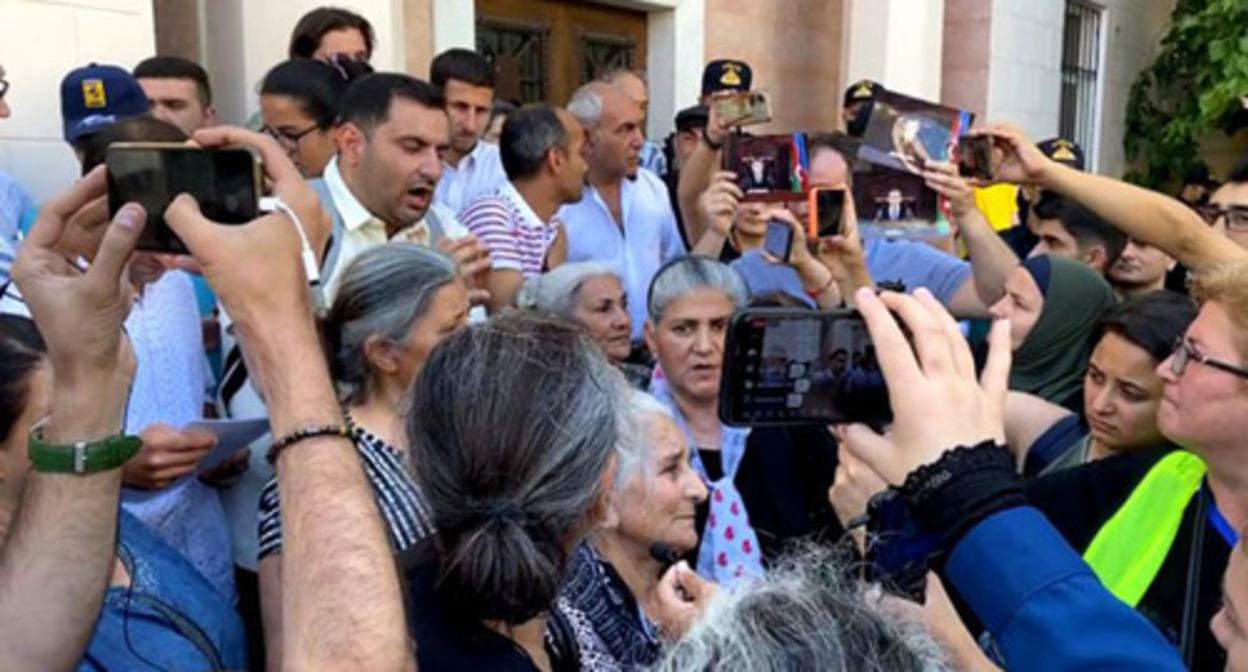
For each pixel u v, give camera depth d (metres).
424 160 2.55
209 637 1.53
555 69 5.47
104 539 1.12
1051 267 2.45
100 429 1.11
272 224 0.94
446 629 1.10
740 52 6.25
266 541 1.65
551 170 3.13
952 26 7.09
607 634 1.54
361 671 0.84
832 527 2.21
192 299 2.20
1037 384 2.47
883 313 0.94
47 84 3.14
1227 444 1.36
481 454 1.09
